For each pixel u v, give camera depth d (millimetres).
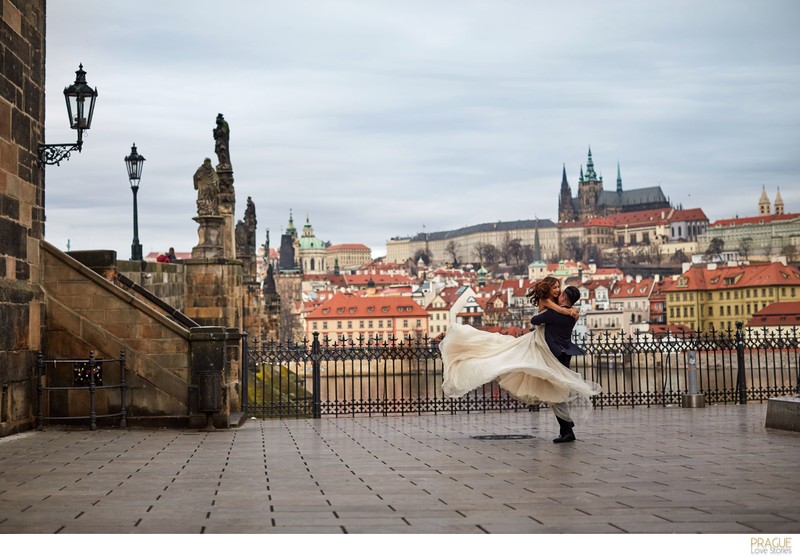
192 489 13883
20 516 11734
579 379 20438
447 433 22766
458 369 20984
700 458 17062
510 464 16547
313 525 11055
